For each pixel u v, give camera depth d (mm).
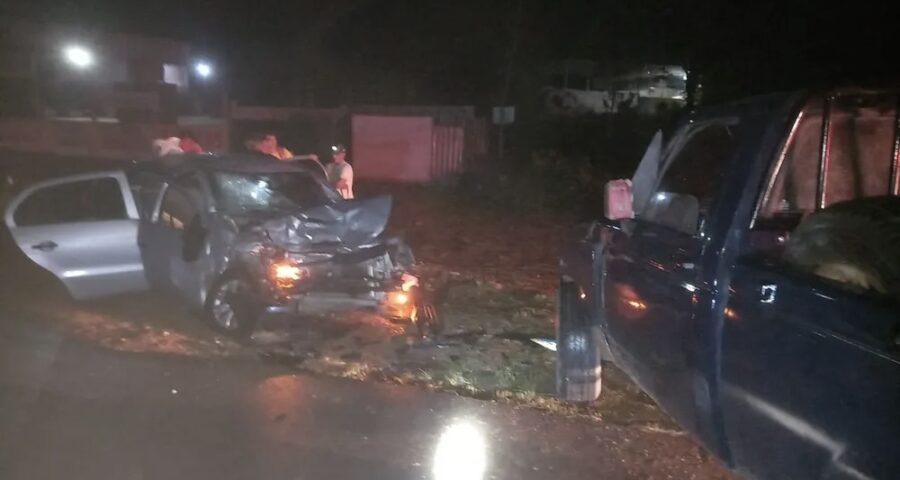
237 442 5531
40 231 8773
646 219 4969
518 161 21922
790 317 3234
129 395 6309
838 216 3457
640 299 4602
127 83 38406
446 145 22484
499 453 5414
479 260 12234
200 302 8375
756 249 3869
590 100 36344
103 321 8445
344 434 5688
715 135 4812
